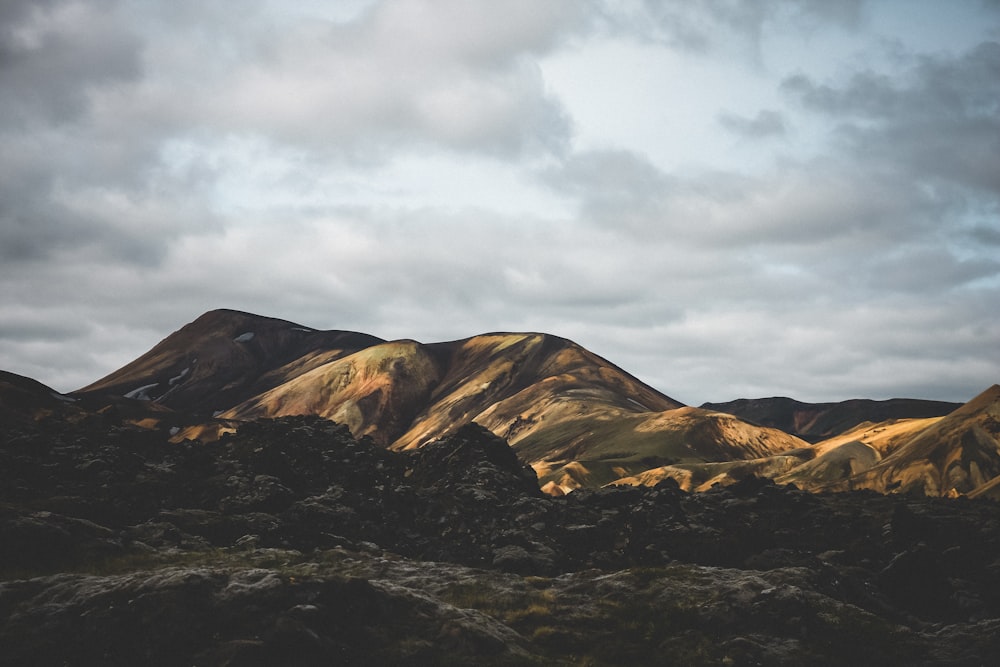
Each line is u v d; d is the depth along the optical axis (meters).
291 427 70.44
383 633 30.33
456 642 30.48
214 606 29.64
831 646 33.38
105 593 30.38
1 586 31.48
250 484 55.53
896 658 32.44
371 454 67.94
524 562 47.06
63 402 153.75
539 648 32.72
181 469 59.03
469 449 67.44
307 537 47.09
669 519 55.97
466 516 55.53
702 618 35.22
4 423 63.44
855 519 59.94
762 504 63.25
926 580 44.16
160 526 45.66
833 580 41.38
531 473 69.25
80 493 50.38
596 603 37.75
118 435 64.44
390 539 50.75
